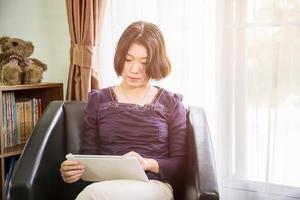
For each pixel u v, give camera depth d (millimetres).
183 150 1354
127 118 1367
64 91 2113
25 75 1768
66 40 2090
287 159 1576
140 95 1438
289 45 1519
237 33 1623
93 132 1417
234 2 1618
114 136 1357
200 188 1086
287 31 1514
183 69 1732
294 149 1566
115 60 1443
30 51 1828
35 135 1362
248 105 1640
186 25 1703
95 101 1447
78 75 1827
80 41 1785
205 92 1727
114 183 1131
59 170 1451
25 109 1838
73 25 1798
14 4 2215
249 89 1624
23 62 1794
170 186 1284
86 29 1756
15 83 1699
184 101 1745
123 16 1851
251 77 1612
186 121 1458
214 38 1693
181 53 1736
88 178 1255
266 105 1594
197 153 1225
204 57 1706
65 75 2121
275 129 1562
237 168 1686
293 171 1577
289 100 1545
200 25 1699
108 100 1433
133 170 1161
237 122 1668
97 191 1081
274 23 1523
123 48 1415
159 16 1755
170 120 1402
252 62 1604
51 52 2145
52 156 1396
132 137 1352
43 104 1941
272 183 1594
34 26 2172
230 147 1693
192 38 1718
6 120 1735
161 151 1355
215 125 1719
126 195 1094
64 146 1517
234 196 1704
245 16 1604
